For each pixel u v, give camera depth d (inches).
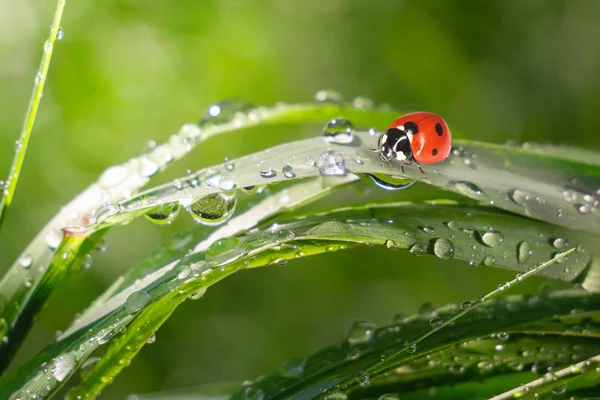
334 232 6.4
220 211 6.6
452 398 6.6
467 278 16.6
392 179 6.8
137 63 18.4
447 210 6.6
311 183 6.8
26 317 6.4
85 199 6.8
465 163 6.8
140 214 6.4
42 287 6.4
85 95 17.7
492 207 6.7
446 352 6.6
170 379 14.7
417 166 6.8
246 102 7.4
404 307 16.5
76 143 17.4
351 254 17.3
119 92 18.0
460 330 6.5
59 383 6.2
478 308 6.6
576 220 6.6
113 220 6.4
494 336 6.6
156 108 18.4
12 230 15.8
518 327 6.5
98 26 18.4
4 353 6.4
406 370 6.6
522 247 6.5
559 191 6.7
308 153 6.7
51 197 16.6
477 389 6.6
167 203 6.4
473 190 6.7
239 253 6.3
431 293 16.6
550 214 6.6
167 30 19.0
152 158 7.0
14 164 6.3
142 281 6.5
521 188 6.7
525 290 12.9
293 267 17.1
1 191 6.6
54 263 6.4
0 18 17.2
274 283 16.8
